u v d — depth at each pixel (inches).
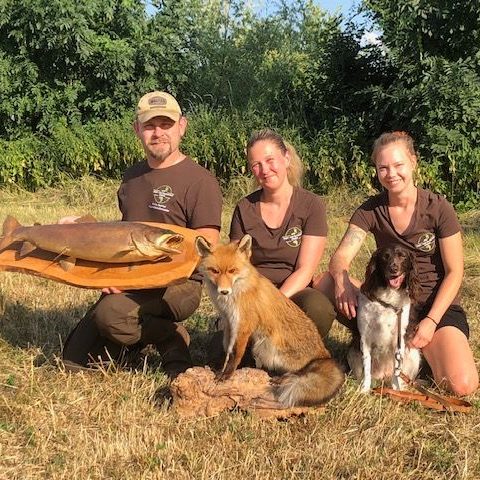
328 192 265.9
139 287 88.7
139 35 328.5
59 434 79.7
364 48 293.7
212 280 83.6
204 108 315.3
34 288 142.3
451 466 73.2
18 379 95.0
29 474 71.4
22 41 306.2
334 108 291.1
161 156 99.0
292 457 75.0
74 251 90.3
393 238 101.0
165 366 99.3
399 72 263.6
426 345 97.8
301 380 82.5
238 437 78.7
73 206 280.2
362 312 95.6
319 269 158.2
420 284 98.0
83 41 305.4
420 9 242.7
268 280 89.4
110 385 93.0
